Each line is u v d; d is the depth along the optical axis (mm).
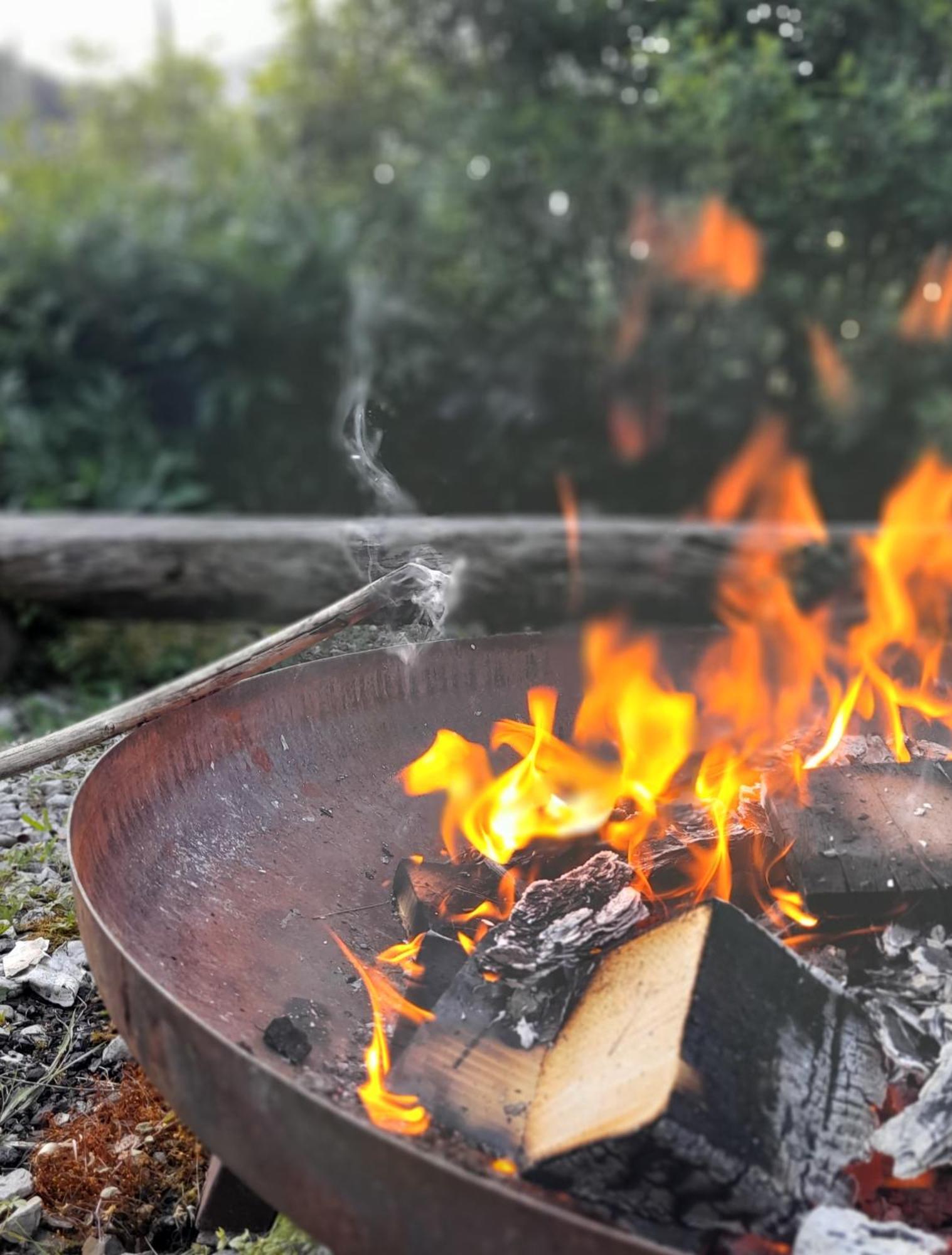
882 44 1327
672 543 1226
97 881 500
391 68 2168
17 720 1233
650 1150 403
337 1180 362
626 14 1589
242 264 1999
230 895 580
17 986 666
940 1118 431
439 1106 459
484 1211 336
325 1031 522
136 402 2043
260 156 2441
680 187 1614
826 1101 438
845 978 518
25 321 2010
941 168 1312
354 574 1238
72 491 1938
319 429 2051
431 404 1871
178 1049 401
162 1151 576
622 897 546
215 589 1293
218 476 2086
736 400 1771
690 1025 430
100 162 2693
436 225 1979
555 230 1817
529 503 1898
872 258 1481
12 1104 599
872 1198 448
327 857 646
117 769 552
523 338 1870
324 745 703
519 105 1790
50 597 1319
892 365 1604
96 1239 531
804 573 1203
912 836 563
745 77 1315
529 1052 488
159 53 2924
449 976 539
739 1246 413
